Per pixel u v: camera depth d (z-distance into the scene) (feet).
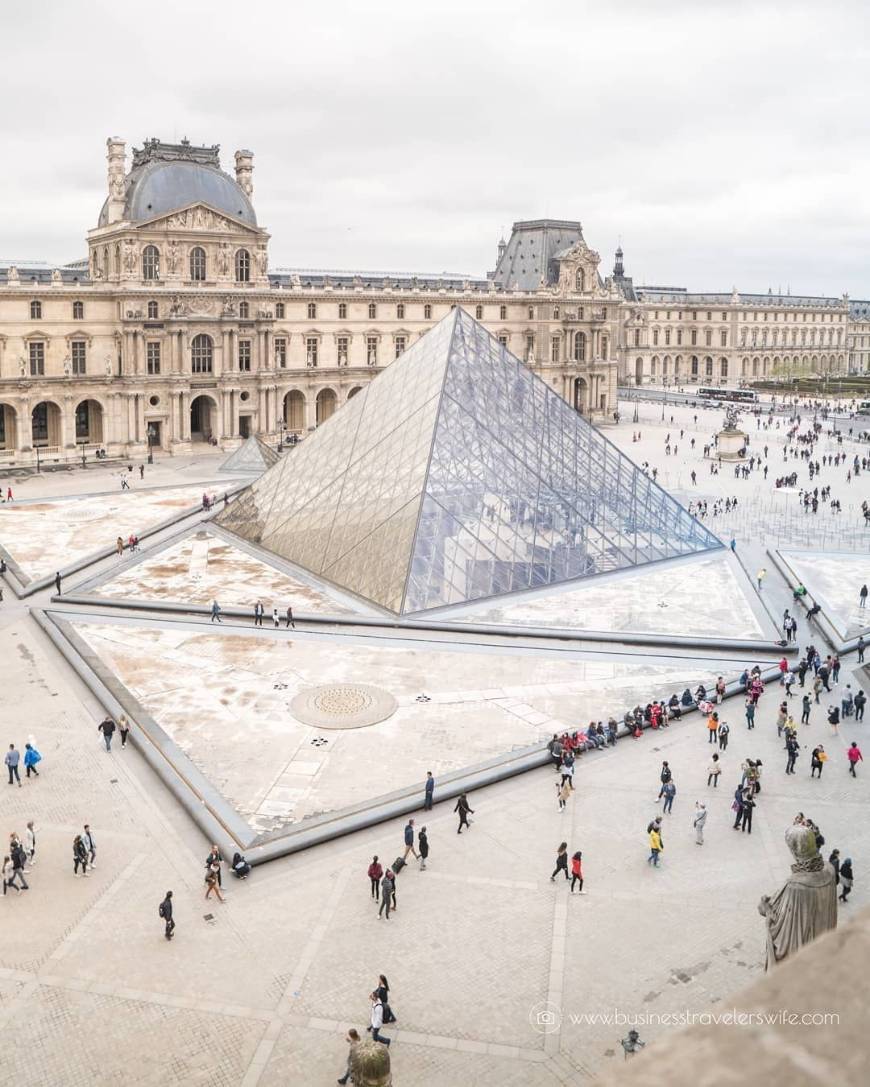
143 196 532.32
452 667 227.61
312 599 280.31
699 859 145.79
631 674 225.15
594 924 128.98
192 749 180.65
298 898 135.13
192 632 252.62
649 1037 107.24
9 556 327.06
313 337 613.11
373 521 296.10
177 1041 106.93
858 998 11.72
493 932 127.13
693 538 336.49
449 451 296.51
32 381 504.43
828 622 263.49
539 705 205.16
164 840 150.10
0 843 148.77
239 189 570.46
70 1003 112.98
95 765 175.73
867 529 384.88
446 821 156.87
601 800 164.35
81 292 517.96
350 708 200.44
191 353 554.46
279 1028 109.19
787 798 165.99
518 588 284.82
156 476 487.20
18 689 213.66
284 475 354.54
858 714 201.46
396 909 132.26
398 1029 108.68
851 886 134.92
